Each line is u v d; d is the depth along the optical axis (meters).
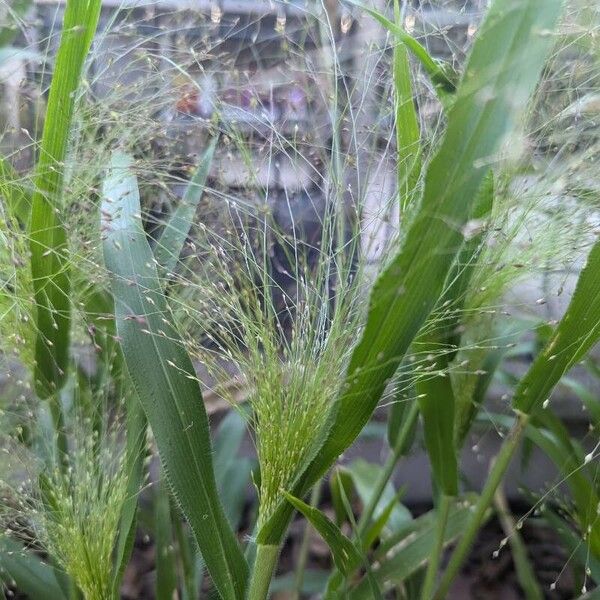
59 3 0.48
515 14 0.25
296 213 0.46
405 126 0.38
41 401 0.45
